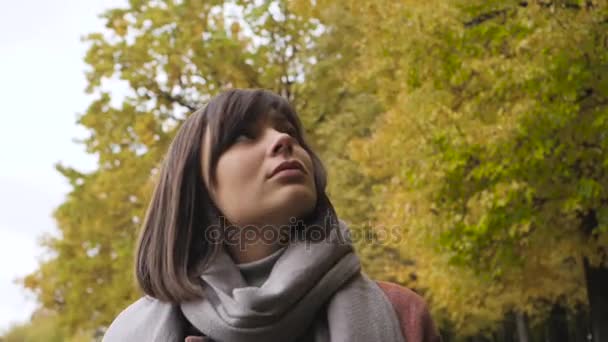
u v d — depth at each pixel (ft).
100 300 72.95
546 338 105.50
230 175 5.78
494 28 37.88
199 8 71.97
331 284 5.73
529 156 37.35
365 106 65.05
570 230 42.63
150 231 6.28
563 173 38.14
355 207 61.52
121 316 6.56
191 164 6.02
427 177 41.96
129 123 71.36
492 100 40.22
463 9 38.40
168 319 6.03
